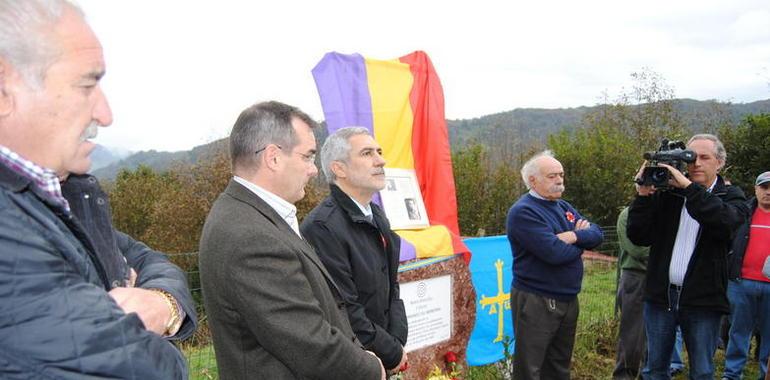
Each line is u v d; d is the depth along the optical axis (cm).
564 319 425
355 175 299
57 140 119
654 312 405
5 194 109
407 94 427
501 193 1315
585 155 1405
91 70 122
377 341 274
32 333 105
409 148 427
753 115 1330
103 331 112
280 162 226
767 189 494
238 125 228
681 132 1634
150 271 157
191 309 152
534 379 416
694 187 363
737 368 505
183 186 1066
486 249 521
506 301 538
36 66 114
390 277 313
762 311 498
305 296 204
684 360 573
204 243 213
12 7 112
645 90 1780
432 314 418
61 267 111
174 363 126
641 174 391
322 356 200
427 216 432
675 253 390
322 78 389
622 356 496
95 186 142
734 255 510
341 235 285
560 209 438
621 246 500
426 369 413
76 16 121
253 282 197
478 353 513
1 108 113
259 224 208
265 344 199
